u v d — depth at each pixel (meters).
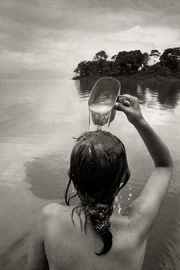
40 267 0.91
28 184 2.97
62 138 4.77
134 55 50.16
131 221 0.84
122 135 4.71
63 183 2.97
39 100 10.99
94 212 0.75
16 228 2.18
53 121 6.31
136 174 3.10
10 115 7.24
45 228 0.85
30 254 0.91
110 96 1.19
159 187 0.95
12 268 1.76
